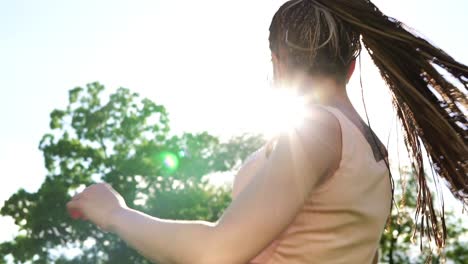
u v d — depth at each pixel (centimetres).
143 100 4384
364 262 166
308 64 167
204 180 4306
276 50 171
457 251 3756
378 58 174
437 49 172
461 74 172
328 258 157
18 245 4006
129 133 4309
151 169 4153
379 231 171
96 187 164
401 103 177
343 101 170
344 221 158
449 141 174
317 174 152
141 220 154
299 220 158
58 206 4000
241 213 146
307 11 168
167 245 147
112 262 4106
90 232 4062
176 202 4109
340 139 157
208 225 148
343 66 169
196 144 4288
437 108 174
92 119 4275
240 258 145
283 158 149
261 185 148
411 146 183
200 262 145
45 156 4144
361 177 161
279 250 158
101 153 4253
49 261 4025
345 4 169
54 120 4256
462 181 177
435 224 191
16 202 4012
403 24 174
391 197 177
